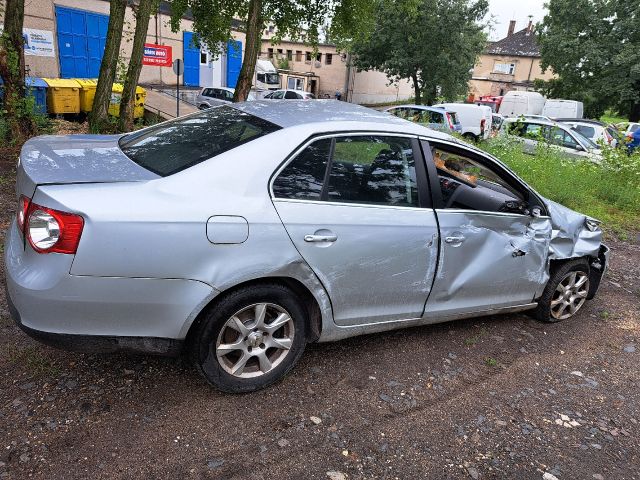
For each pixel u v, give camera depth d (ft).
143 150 9.59
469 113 63.46
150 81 83.20
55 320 7.55
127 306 7.78
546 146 36.88
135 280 7.67
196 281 8.04
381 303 10.25
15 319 7.88
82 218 7.30
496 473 8.21
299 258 8.82
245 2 45.42
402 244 9.96
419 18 98.07
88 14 68.90
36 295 7.37
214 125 10.02
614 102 113.91
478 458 8.50
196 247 7.94
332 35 47.32
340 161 9.46
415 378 10.59
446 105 65.36
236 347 8.93
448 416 9.50
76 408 8.55
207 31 46.44
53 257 7.36
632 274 19.20
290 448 8.24
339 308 9.75
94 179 7.89
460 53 101.55
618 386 11.19
